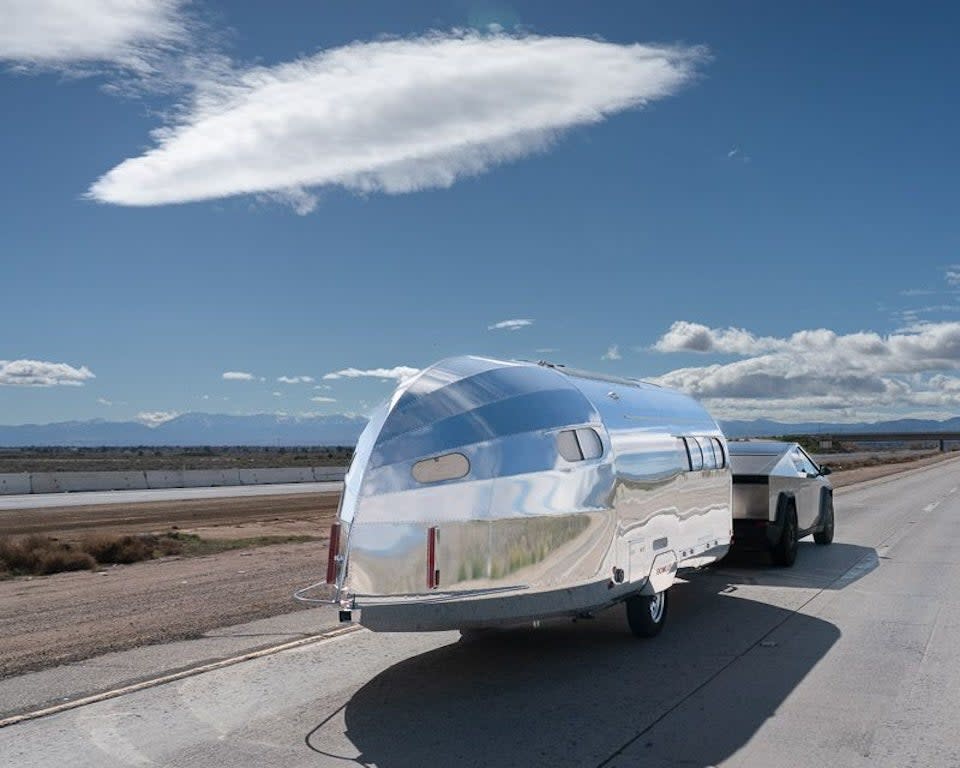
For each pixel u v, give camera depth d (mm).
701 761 5398
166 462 93500
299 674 7633
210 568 14719
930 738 5797
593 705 6582
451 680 7367
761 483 13141
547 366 8188
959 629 9164
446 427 7203
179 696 7000
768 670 7551
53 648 8727
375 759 5512
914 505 26250
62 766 5496
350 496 7211
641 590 8438
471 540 6992
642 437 8570
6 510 28812
